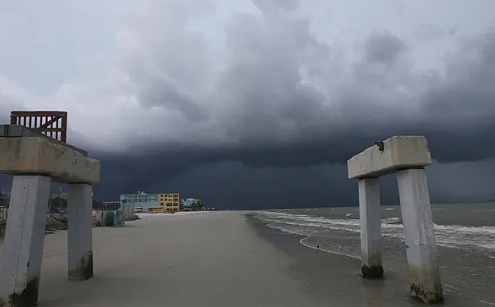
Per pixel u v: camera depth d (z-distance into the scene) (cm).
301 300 691
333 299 696
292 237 2167
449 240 1900
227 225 3584
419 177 632
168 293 730
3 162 583
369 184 866
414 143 619
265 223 4109
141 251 1373
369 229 865
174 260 1158
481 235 2159
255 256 1295
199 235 2197
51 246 1436
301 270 1012
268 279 883
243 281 859
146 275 905
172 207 14500
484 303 680
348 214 7338
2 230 1627
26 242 581
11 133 610
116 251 1369
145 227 3025
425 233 626
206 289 773
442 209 7456
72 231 812
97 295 699
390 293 723
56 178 732
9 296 566
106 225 3139
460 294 758
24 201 591
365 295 719
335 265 1095
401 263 1139
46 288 742
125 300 668
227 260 1184
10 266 574
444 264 1166
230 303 666
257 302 677
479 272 1024
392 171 708
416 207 630
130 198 14338
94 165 816
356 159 840
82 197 817
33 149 586
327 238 2098
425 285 622
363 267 893
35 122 832
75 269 812
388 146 647
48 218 2417
